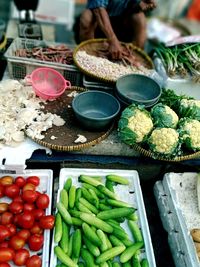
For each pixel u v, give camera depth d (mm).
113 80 1258
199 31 2379
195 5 2486
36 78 1248
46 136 1076
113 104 1158
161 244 1162
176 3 2443
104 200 1049
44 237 945
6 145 1060
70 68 1320
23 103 1181
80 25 1553
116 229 959
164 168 1247
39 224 952
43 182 1084
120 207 1021
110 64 1341
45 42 1475
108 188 1075
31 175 1088
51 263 890
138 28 1596
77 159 1114
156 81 1321
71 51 1418
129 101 1157
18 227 968
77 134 1102
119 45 1401
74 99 1125
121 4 1539
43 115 1149
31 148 1067
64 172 1104
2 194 1024
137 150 1102
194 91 1341
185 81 1303
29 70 1331
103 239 924
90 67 1297
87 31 1567
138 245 939
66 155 1111
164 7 2441
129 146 1137
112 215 986
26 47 1426
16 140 1060
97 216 986
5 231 905
